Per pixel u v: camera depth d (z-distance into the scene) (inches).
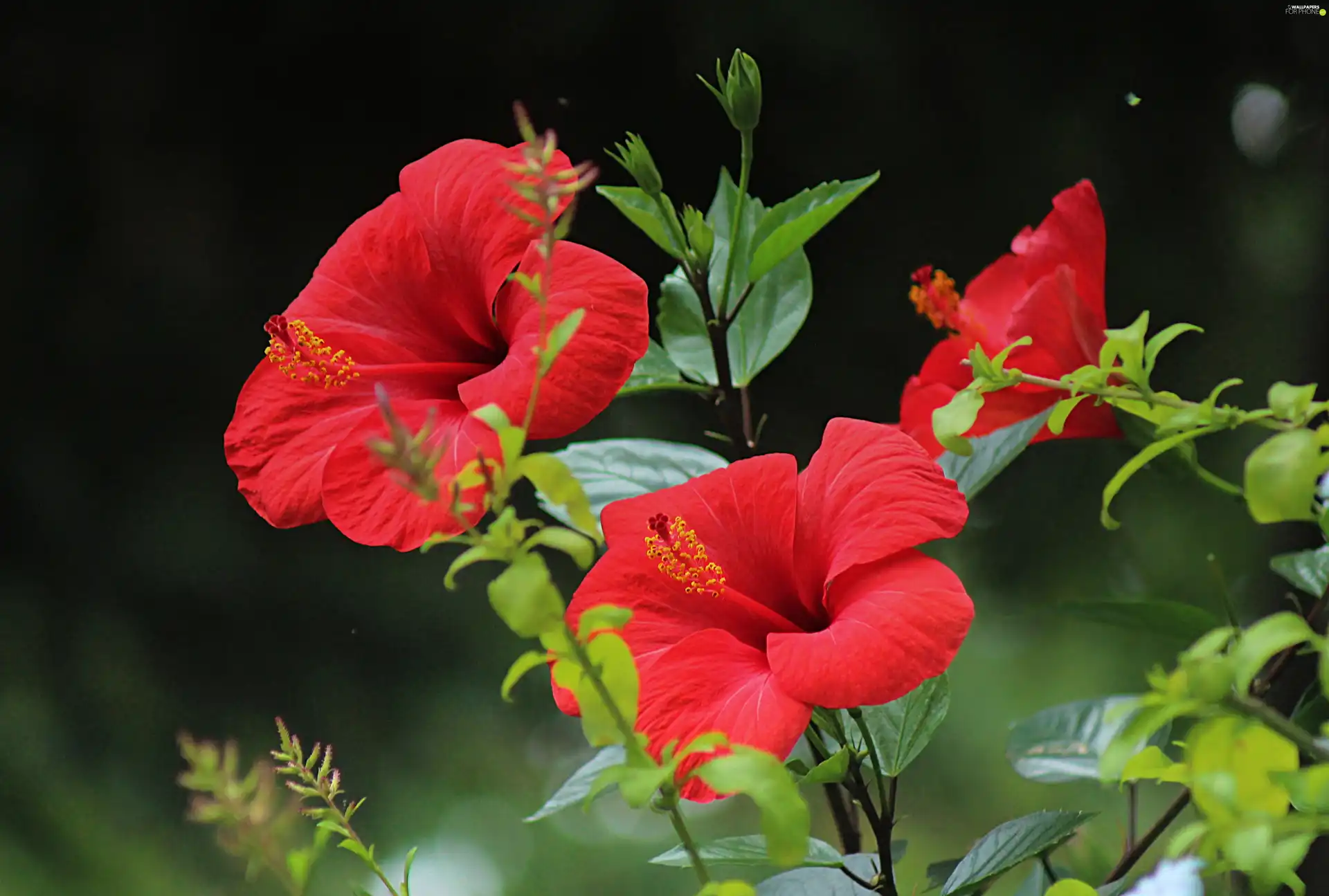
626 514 85.5
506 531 79.9
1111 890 85.0
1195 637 88.2
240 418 86.9
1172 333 83.7
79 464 217.2
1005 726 200.4
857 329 207.9
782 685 83.4
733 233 88.5
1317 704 86.2
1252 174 193.8
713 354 89.8
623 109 207.0
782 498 85.4
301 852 81.6
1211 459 187.5
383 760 211.6
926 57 199.2
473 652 221.3
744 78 87.7
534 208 86.3
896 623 83.5
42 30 211.3
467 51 209.0
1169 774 80.9
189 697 210.8
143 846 196.4
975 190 203.3
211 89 215.3
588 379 85.2
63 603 213.6
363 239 87.8
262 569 217.9
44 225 215.8
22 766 198.2
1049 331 87.9
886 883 84.9
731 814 194.9
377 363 87.6
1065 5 195.9
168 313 219.5
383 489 85.7
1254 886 79.9
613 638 80.4
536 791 209.3
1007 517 191.0
